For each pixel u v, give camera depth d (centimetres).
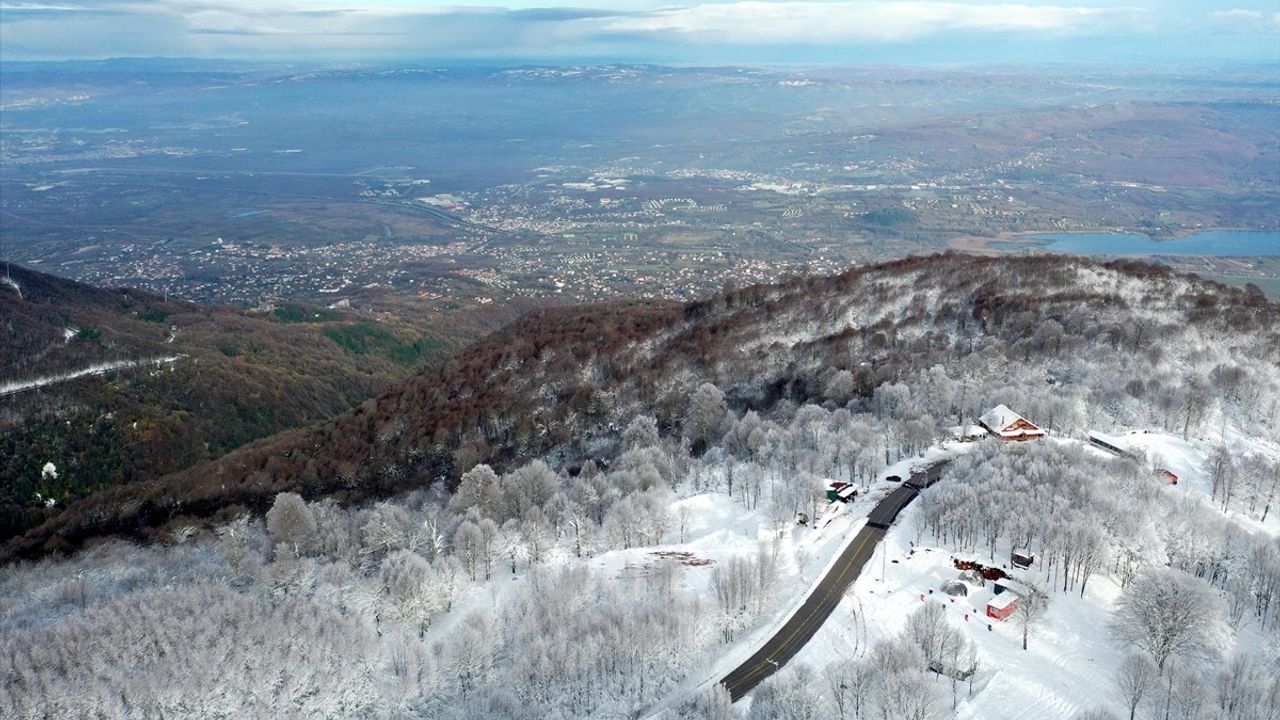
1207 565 15325
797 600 15500
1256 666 12838
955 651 13088
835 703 12306
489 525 17975
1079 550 14938
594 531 19000
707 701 12394
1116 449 19900
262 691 14012
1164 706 12144
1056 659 13475
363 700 14025
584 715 13250
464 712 13612
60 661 14650
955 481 18025
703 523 19300
